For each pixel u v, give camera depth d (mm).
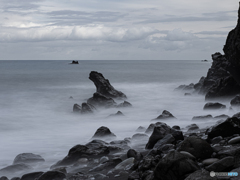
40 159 10266
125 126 17656
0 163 10703
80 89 44906
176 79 63500
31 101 32688
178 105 27531
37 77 72750
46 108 28000
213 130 9469
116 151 10141
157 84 51656
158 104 28703
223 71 32906
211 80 33188
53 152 11922
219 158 6066
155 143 10406
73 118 22359
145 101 31125
